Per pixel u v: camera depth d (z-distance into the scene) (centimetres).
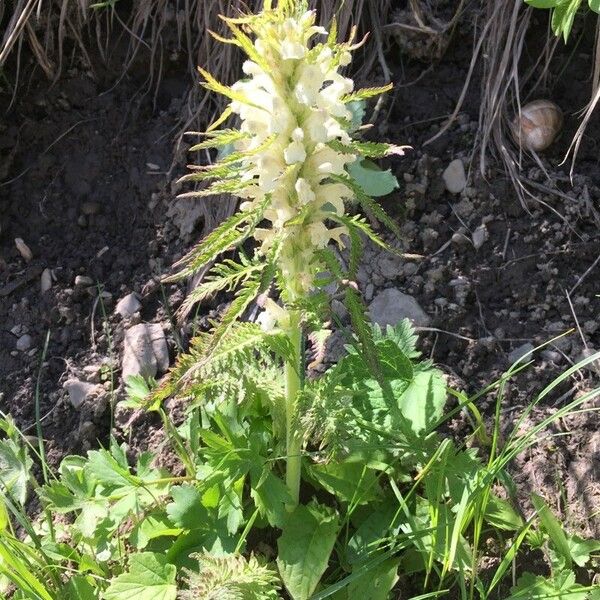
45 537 60
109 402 68
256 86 46
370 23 80
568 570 54
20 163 81
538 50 79
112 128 81
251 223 44
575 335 67
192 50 82
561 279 70
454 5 79
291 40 43
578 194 73
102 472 55
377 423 57
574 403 54
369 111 77
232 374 48
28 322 74
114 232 78
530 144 75
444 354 68
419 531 52
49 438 68
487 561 56
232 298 72
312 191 46
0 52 82
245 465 54
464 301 69
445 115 78
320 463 56
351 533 58
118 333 72
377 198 74
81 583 54
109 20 82
